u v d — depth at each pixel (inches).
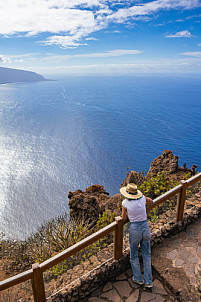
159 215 189.9
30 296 127.4
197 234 181.8
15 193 5772.6
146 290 139.5
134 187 138.5
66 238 217.6
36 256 224.7
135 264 142.0
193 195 225.3
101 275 142.1
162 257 159.0
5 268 254.5
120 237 145.1
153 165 479.2
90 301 135.1
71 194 446.0
